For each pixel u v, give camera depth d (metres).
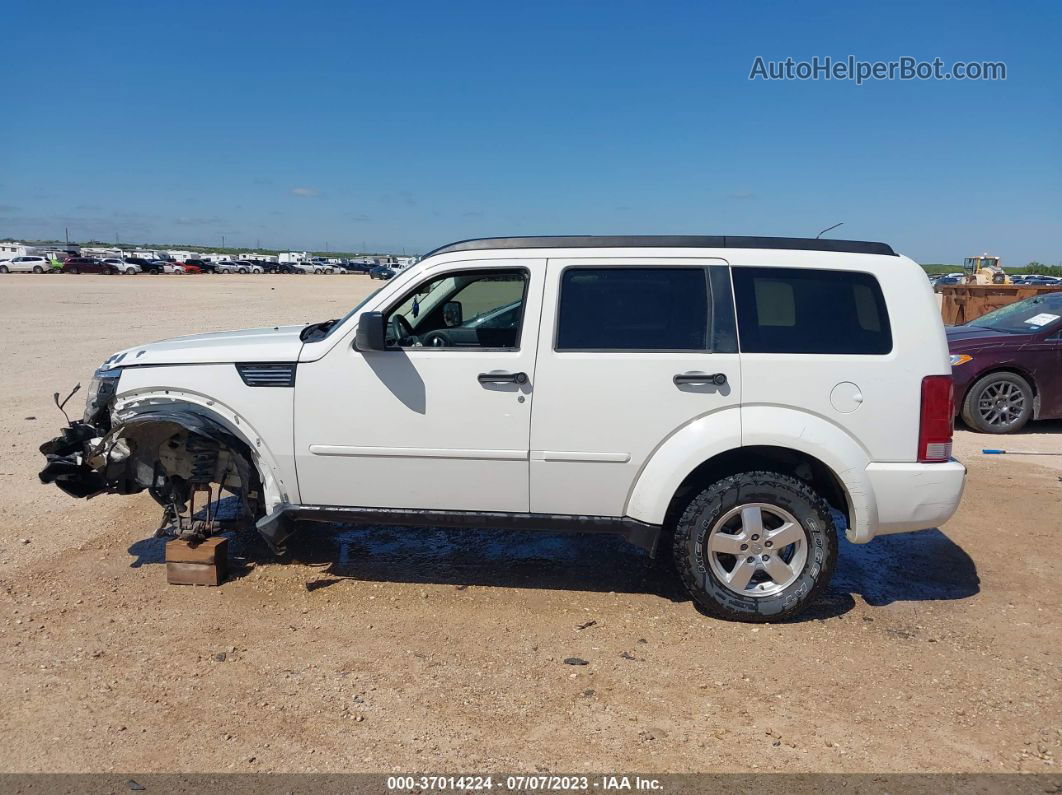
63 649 4.09
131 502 6.42
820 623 4.47
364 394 4.53
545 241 4.52
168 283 54.47
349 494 4.65
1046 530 5.95
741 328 4.33
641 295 4.42
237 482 4.96
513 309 4.82
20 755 3.23
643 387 4.33
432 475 4.55
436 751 3.30
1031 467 7.62
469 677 3.88
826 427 4.27
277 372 4.61
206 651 4.10
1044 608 4.68
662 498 4.33
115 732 3.40
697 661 4.05
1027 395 9.10
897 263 4.39
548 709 3.61
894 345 4.30
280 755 3.26
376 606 4.66
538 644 4.22
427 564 5.30
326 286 53.78
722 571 4.42
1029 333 9.21
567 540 5.78
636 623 4.47
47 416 9.66
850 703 3.67
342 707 3.61
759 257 4.39
